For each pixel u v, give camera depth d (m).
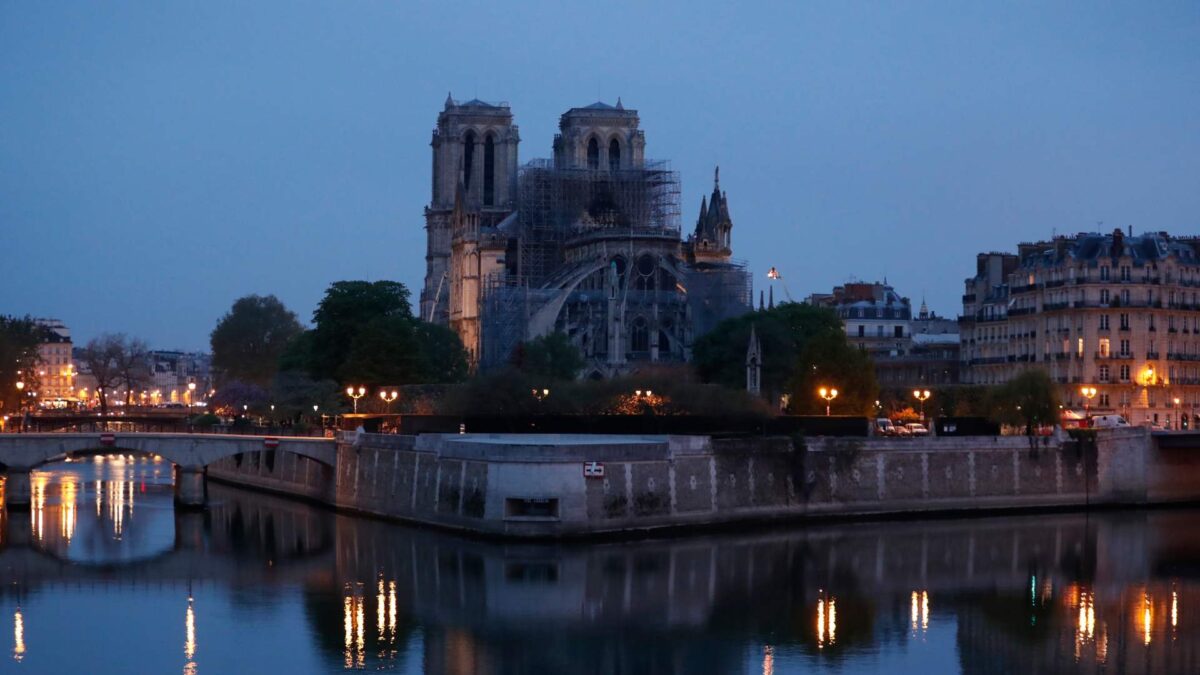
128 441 182.38
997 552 150.38
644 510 153.00
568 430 182.25
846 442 171.12
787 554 146.25
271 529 165.75
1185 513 181.75
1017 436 181.38
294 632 115.56
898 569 140.50
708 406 194.12
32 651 110.56
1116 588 133.50
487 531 149.38
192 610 123.00
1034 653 111.31
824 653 110.62
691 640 113.44
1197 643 114.44
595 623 118.12
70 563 144.25
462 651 110.19
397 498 168.38
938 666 107.75
